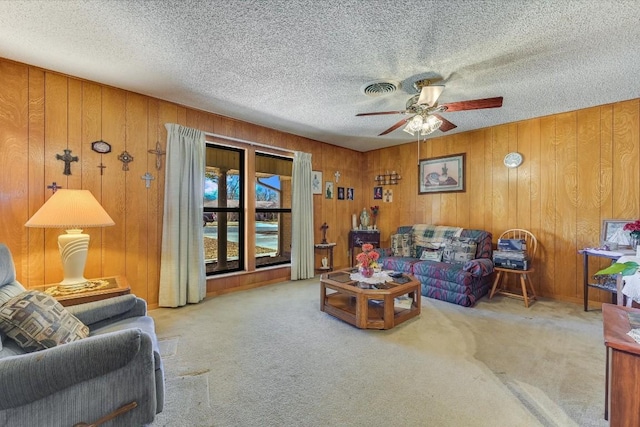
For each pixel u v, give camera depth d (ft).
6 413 3.61
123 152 9.93
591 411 5.27
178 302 10.82
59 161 8.75
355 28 6.40
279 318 9.81
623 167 10.53
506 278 12.74
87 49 7.37
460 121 12.91
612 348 3.83
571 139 11.60
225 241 13.50
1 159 7.91
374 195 18.69
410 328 9.00
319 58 7.69
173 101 10.91
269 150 14.32
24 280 8.21
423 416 5.18
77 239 7.70
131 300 6.26
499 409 5.35
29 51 7.49
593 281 11.15
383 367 6.79
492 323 9.39
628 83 9.06
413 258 14.07
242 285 13.42
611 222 10.42
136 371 4.40
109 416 4.18
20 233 8.16
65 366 3.74
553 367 6.75
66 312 5.22
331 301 10.68
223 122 12.50
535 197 12.47
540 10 5.76
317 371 6.63
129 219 10.07
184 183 11.02
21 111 8.16
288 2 5.61
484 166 13.91
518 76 8.61
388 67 8.14
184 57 7.73
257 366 6.82
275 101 10.78
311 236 15.74
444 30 6.43
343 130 14.55
